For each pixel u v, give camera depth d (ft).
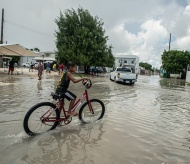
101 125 20.88
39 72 66.39
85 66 138.51
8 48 81.66
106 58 133.39
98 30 133.18
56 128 19.20
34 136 16.98
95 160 13.38
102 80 85.56
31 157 13.34
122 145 16.05
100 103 22.71
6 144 15.08
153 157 14.29
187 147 16.39
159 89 61.16
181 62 190.80
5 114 22.80
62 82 18.89
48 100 31.53
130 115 25.66
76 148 15.03
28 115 16.75
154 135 18.75
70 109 19.47
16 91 38.81
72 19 131.23
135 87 62.80
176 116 26.61
